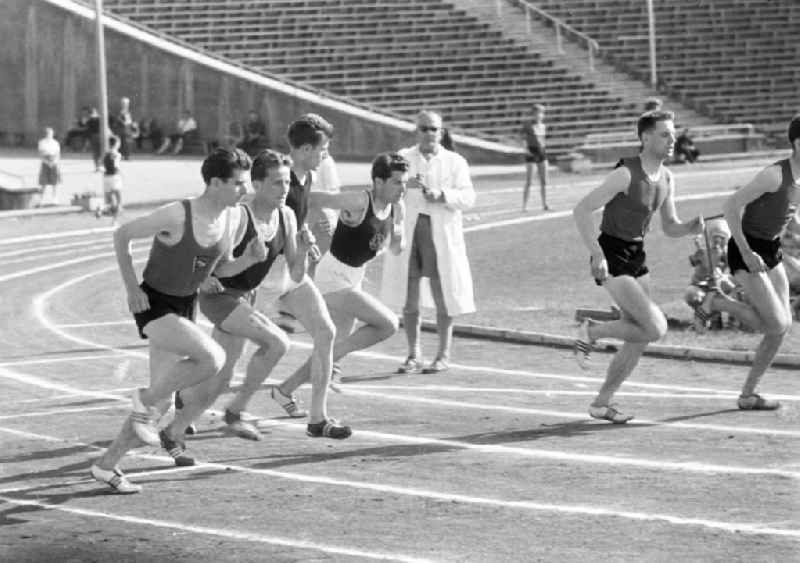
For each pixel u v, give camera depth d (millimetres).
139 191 117750
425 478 26828
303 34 151125
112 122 151375
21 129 159000
